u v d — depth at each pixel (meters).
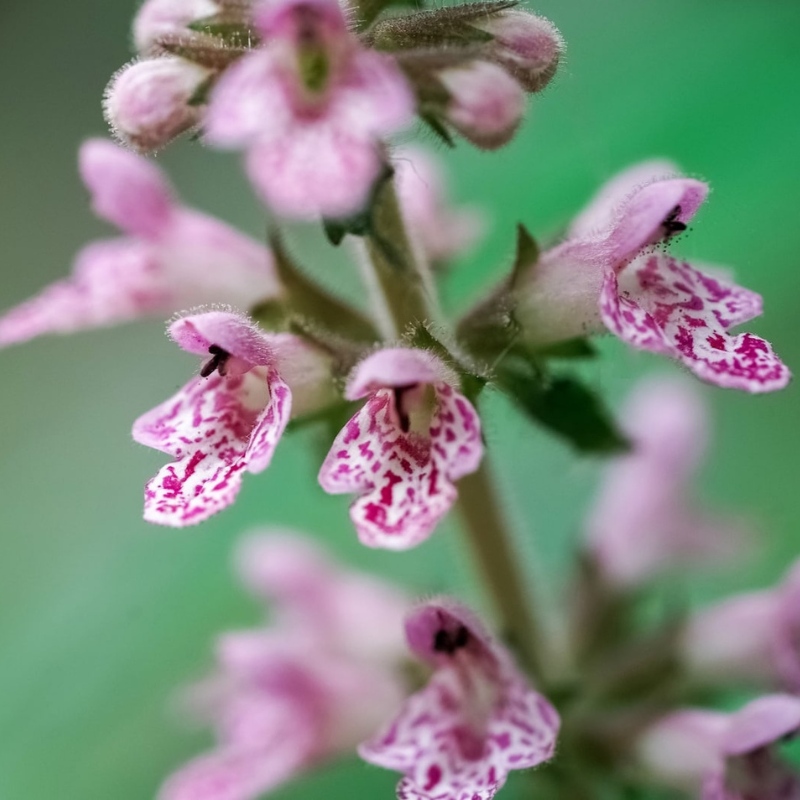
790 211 0.23
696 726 0.22
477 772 0.20
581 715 0.22
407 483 0.20
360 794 0.24
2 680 0.24
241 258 0.22
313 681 0.23
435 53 0.20
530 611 0.22
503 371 0.21
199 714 0.24
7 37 0.36
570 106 0.24
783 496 0.25
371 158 0.19
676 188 0.20
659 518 0.24
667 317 0.20
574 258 0.21
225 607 0.24
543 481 0.25
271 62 0.20
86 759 0.23
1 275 0.35
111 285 0.22
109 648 0.24
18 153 0.36
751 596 0.22
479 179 0.24
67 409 0.26
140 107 0.20
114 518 0.25
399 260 0.20
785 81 0.24
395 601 0.24
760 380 0.20
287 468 0.24
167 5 0.21
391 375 0.20
